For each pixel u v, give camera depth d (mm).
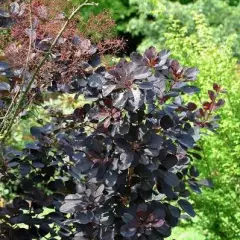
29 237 3279
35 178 3379
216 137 4199
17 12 3221
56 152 3371
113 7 12094
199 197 4297
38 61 3143
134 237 2842
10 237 3246
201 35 4707
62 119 3432
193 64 4379
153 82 2887
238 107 4285
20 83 3152
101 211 2932
